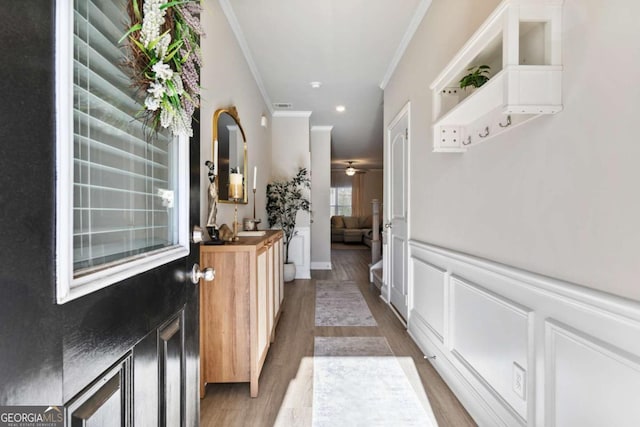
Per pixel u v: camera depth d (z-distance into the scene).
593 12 0.93
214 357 1.80
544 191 1.14
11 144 0.43
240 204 2.90
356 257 7.25
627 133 0.83
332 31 2.65
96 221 0.68
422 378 1.99
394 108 3.31
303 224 4.98
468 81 1.44
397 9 2.36
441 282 2.03
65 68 0.52
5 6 0.42
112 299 0.64
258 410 1.67
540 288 1.14
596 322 0.93
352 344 2.49
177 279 0.95
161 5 0.78
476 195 1.62
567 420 1.03
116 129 0.76
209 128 2.04
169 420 0.88
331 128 5.84
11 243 0.43
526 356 1.22
